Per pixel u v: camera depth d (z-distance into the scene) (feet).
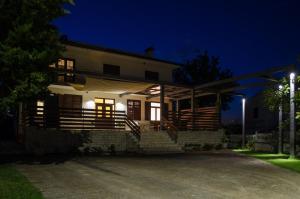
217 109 90.22
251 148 85.30
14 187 30.99
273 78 68.69
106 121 71.61
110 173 40.88
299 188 35.22
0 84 40.88
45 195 29.22
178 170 44.80
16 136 70.03
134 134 72.74
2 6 38.58
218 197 30.63
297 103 60.85
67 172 40.55
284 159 59.88
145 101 97.30
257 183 37.29
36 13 40.11
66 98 82.53
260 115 124.47
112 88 80.28
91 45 87.25
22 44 39.83
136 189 32.65
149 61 96.37
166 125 80.94
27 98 40.37
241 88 82.74
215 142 86.94
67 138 64.39
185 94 93.86
